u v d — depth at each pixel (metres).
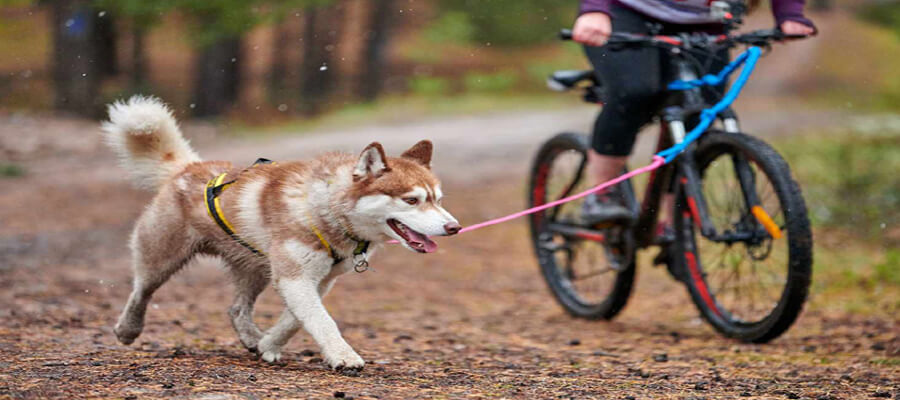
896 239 13.45
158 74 41.88
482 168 24.72
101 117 33.19
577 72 8.79
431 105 41.88
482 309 10.41
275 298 10.52
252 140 30.00
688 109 7.60
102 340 7.17
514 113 39.59
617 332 8.74
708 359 7.00
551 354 7.37
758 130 31.59
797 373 6.29
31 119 30.41
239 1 26.92
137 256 6.75
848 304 9.55
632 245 8.48
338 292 11.21
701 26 7.95
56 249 12.83
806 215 6.88
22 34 41.81
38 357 6.02
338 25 44.84
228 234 6.39
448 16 58.31
